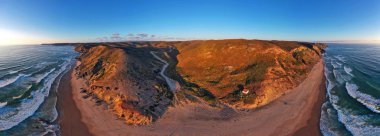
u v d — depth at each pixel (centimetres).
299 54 9656
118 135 4103
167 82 6950
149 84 6350
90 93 6125
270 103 5431
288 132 4203
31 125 4459
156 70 8344
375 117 4625
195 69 8131
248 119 4666
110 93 5709
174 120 4597
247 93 5716
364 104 5328
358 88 6588
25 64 11850
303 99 5700
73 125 4475
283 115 4844
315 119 4672
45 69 10269
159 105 5184
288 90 6212
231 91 6006
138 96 5462
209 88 6341
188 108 5128
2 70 9944
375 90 6353
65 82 7569
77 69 9612
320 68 8962
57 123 4566
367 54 15762
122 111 4794
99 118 4719
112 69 7438
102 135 4119
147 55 11400
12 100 5834
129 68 7550
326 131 4209
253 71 7050
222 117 4747
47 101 5753
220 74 7281
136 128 4312
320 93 6150
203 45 10831
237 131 4225
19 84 7412
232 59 8175
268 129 4297
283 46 9706
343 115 4809
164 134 4122
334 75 8194
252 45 8819
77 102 5609
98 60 9662
